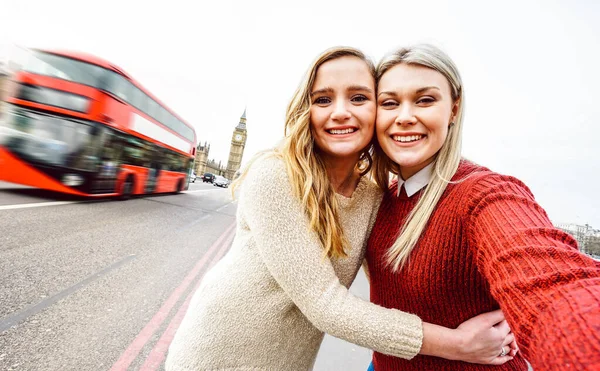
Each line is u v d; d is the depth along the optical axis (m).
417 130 0.90
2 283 2.94
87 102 6.43
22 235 4.33
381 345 0.74
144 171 9.66
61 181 6.31
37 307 2.67
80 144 6.39
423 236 0.87
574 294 0.45
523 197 0.69
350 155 1.03
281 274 0.79
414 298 0.88
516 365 0.89
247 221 0.89
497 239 0.63
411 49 0.94
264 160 0.90
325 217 0.89
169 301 3.27
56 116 6.19
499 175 0.80
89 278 3.44
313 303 0.76
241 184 1.04
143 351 2.36
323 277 0.79
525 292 0.51
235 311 0.89
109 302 3.01
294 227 0.81
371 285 1.17
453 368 0.84
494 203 0.70
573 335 0.41
